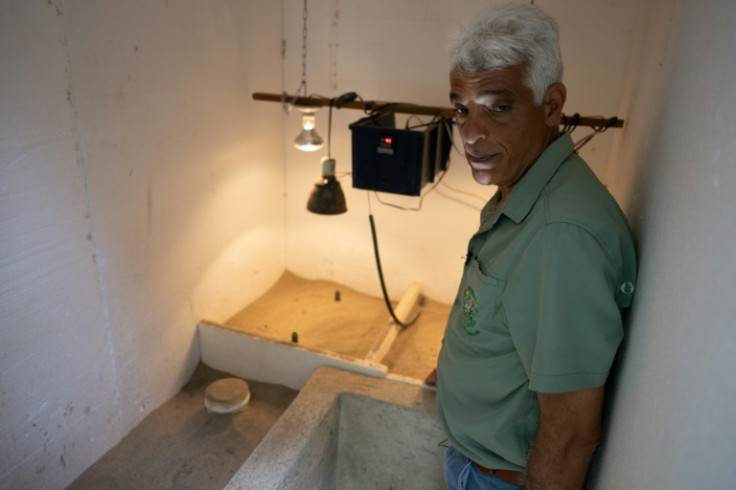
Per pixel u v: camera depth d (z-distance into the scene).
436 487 1.90
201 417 2.14
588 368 0.94
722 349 0.50
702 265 0.61
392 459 1.94
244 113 2.54
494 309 1.08
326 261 3.19
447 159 2.64
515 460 1.12
